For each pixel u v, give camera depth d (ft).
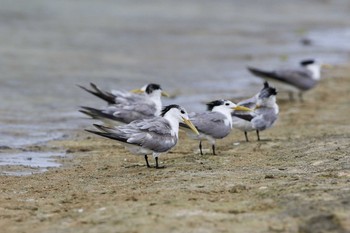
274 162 49.88
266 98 59.62
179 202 37.99
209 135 53.62
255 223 33.96
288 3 190.49
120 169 49.85
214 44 122.83
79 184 45.16
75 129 66.13
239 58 110.73
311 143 55.88
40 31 123.95
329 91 88.43
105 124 59.31
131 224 34.30
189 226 33.63
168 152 56.29
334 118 71.20
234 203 37.63
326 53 117.60
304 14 170.30
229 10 171.12
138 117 58.85
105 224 34.71
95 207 38.22
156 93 61.16
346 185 40.14
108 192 41.91
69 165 52.11
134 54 110.22
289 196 38.17
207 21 150.41
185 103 77.82
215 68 101.76
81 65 98.78
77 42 116.67
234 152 55.47
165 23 143.43
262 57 112.06
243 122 58.90
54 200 40.81
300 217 34.55
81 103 77.66
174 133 50.16
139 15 151.43
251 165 49.06
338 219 33.53
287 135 62.64
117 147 58.65
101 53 109.09
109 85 86.99
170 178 45.14
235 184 42.22
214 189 41.06
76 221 35.76
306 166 47.34
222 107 55.36
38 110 73.46
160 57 108.88
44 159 54.19
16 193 43.04
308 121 69.77
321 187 39.83
